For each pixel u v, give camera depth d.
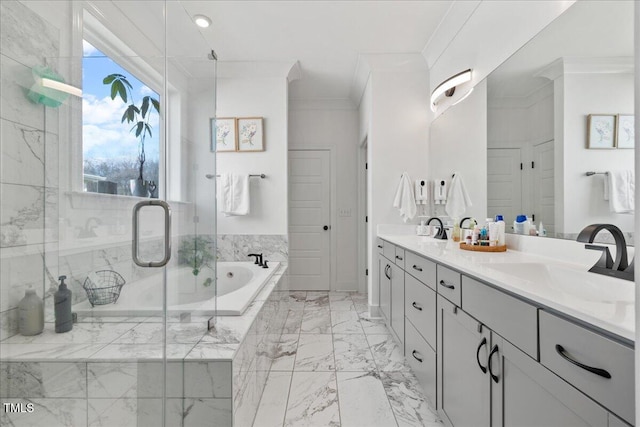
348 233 4.08
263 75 3.21
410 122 3.03
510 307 0.88
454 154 2.48
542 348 0.75
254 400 1.55
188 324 1.38
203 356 1.18
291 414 1.57
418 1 2.16
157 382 1.17
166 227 1.33
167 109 1.52
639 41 0.42
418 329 1.73
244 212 3.14
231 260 3.23
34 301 0.96
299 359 2.17
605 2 1.19
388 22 2.41
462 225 2.32
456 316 1.25
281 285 2.69
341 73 3.31
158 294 1.27
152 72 1.45
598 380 0.59
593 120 1.22
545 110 1.50
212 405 1.16
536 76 1.56
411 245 1.95
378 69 3.02
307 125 4.05
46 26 1.07
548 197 1.48
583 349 0.63
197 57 1.76
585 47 1.27
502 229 1.71
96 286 1.10
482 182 2.07
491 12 1.95
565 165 1.37
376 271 3.04
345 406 1.63
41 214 0.99
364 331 2.70
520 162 1.69
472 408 1.11
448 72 2.59
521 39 1.68
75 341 1.04
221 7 2.24
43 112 1.01
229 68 3.14
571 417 0.66
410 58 2.94
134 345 1.16
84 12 1.26
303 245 4.08
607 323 0.57
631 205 1.08
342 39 2.67
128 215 1.25
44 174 1.00
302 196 4.08
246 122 3.23
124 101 1.30
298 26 2.47
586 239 1.08
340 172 4.08
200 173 1.72
